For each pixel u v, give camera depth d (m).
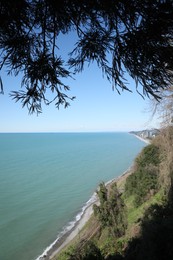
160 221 14.59
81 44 3.01
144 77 2.77
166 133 23.64
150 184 26.11
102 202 22.66
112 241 19.91
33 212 40.41
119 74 2.86
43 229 34.09
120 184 44.00
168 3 2.48
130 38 2.64
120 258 16.56
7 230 34.12
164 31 2.57
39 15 3.01
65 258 20.27
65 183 59.19
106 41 2.85
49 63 3.08
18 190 53.06
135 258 14.75
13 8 2.66
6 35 2.89
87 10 2.81
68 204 44.00
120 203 22.20
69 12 2.86
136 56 2.70
